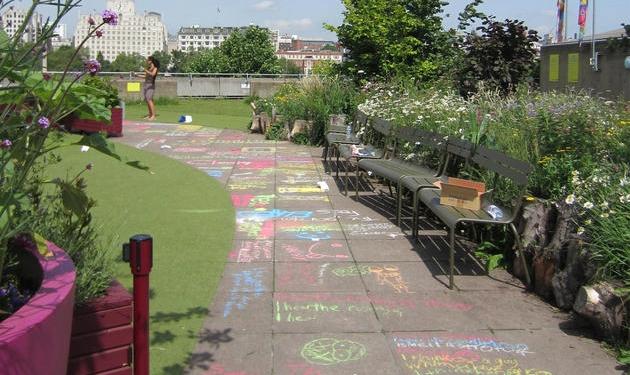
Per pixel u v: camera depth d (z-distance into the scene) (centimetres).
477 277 551
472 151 659
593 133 605
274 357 401
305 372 383
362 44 1548
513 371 387
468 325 453
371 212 786
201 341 421
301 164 1145
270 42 5472
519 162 543
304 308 480
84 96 307
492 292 517
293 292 513
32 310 230
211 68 5291
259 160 1189
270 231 695
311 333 437
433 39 1595
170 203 824
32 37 253
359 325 452
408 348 416
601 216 450
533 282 522
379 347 417
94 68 279
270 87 3256
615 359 402
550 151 610
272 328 444
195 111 2431
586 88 1156
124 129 1695
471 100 1034
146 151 1291
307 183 971
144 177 1000
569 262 472
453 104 966
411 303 493
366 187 941
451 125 832
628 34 632
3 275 298
